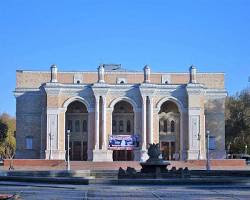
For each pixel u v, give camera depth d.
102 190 28.27
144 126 86.69
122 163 76.25
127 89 87.69
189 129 86.75
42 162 79.25
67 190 28.34
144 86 86.88
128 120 92.38
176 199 23.28
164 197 24.25
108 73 93.88
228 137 103.56
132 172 38.19
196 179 32.62
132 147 86.62
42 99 90.19
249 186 30.98
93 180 32.53
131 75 94.12
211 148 92.44
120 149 86.50
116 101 87.56
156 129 87.50
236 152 107.12
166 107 92.25
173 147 92.06
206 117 93.75
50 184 32.72
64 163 78.81
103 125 86.50
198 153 86.25
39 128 91.75
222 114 93.69
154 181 32.12
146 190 28.30
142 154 85.81
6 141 116.00
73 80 93.06
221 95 94.12
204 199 23.28
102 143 86.25
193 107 87.00
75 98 87.06
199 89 86.94
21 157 91.00
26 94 92.44
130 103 87.94
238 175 42.75
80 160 90.25
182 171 38.41
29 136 91.31
